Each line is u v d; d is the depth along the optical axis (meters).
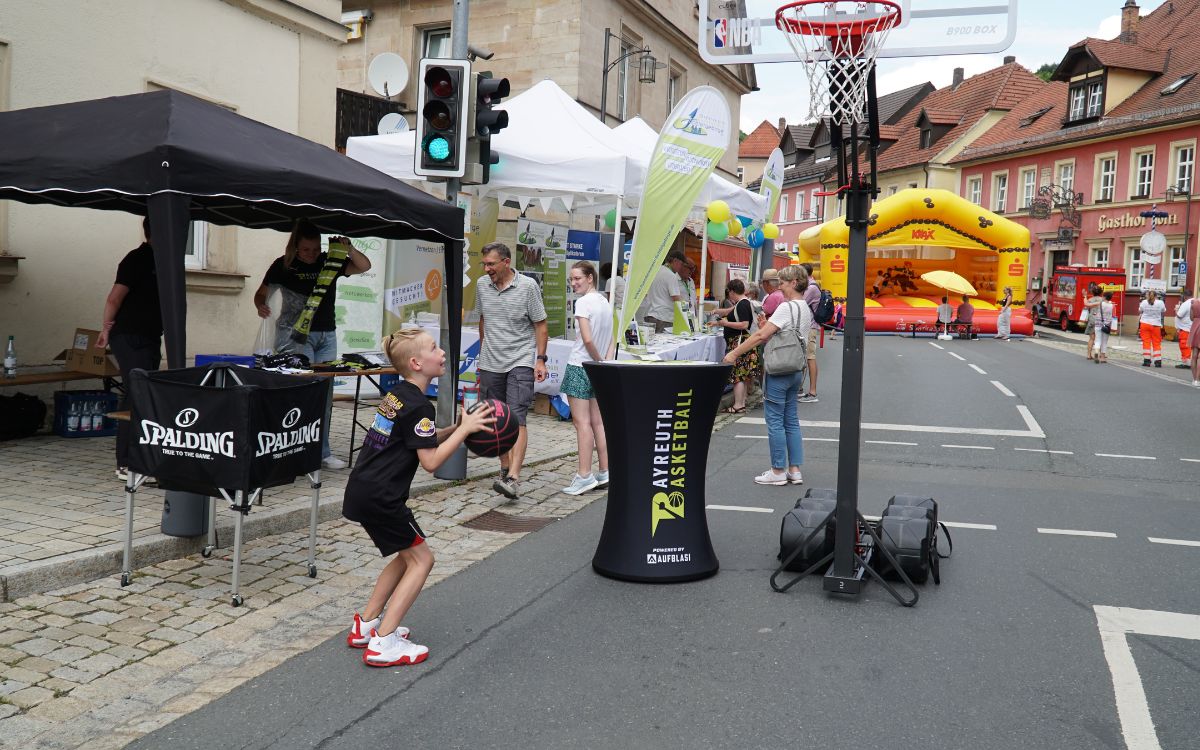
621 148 9.72
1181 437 11.59
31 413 8.02
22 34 8.34
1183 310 23.50
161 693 3.85
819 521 5.59
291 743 3.46
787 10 5.34
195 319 10.25
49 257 8.59
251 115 10.94
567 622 4.80
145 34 9.52
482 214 12.40
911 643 4.59
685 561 5.54
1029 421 12.70
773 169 15.66
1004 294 33.38
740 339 13.10
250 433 4.73
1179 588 5.53
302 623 4.69
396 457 4.19
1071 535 6.77
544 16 19.94
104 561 5.07
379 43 21.33
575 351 7.93
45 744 3.40
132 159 5.22
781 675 4.17
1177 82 38.66
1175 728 3.69
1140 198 38.50
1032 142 44.69
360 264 7.97
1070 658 4.41
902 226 33.06
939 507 7.63
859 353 5.17
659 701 3.88
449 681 4.05
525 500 7.53
